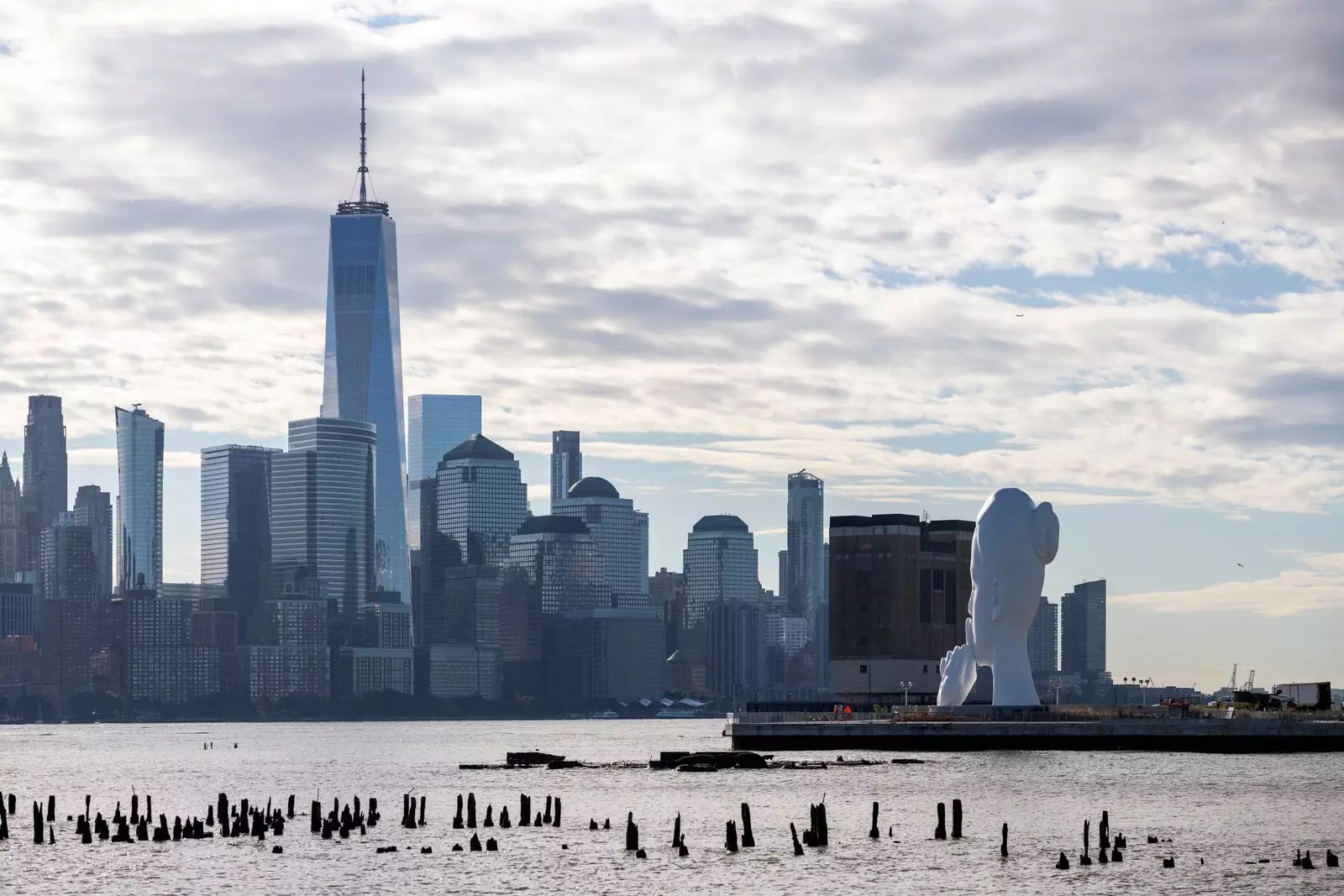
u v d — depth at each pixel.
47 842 146.62
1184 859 127.62
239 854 135.75
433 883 121.38
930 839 139.75
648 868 125.94
